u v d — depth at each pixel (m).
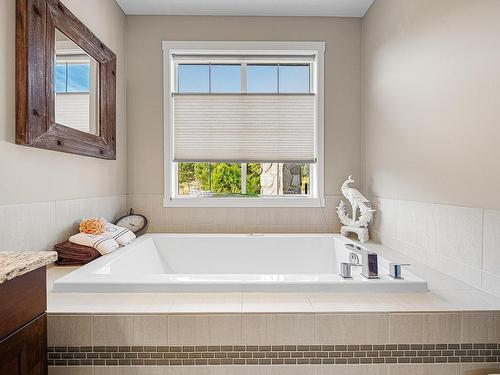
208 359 1.26
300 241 2.67
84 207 2.16
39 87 1.59
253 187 3.06
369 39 2.74
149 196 2.89
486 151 1.44
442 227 1.77
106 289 1.44
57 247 1.84
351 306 1.31
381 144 2.52
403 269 1.70
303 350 1.27
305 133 2.93
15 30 1.48
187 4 2.70
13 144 1.49
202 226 2.89
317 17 2.90
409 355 1.27
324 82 2.91
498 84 1.37
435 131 1.82
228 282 1.45
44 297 1.09
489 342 1.27
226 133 2.92
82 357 1.25
